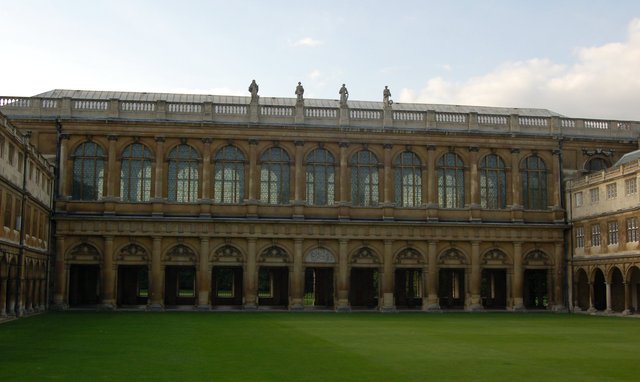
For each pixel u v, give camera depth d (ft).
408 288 287.07
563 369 94.84
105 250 241.96
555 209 265.75
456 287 285.84
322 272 279.28
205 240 246.06
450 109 294.66
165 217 244.22
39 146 244.22
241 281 272.51
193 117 250.78
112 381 81.87
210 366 94.58
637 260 222.07
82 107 247.91
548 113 300.40
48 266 236.63
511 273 262.06
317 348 117.91
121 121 245.45
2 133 167.73
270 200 253.03
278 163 254.06
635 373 91.61
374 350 115.75
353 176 257.14
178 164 249.96
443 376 88.17
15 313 190.29
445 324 180.14
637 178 222.69
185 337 135.23
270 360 101.35
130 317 196.75
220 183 251.19
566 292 263.29
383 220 254.06
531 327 171.22
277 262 250.37
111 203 243.19
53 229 240.53
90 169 246.47
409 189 260.21
